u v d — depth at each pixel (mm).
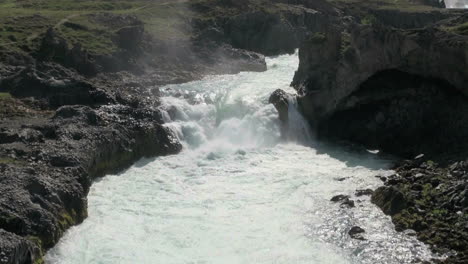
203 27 111938
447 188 42812
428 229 38219
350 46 60844
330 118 63719
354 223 40219
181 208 43344
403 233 38375
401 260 35000
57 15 103750
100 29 95875
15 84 69125
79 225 40125
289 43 113875
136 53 91312
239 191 47000
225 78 88188
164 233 39031
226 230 39594
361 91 61469
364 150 59219
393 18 134625
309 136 63469
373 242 37312
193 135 60906
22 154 45344
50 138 50719
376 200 43531
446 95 56938
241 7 122312
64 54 82125
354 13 137375
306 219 41250
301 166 53812
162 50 95375
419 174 47250
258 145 61438
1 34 87375
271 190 47188
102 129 52875
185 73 88625
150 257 35688
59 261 35031
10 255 30500
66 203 40094
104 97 64000
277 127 63062
